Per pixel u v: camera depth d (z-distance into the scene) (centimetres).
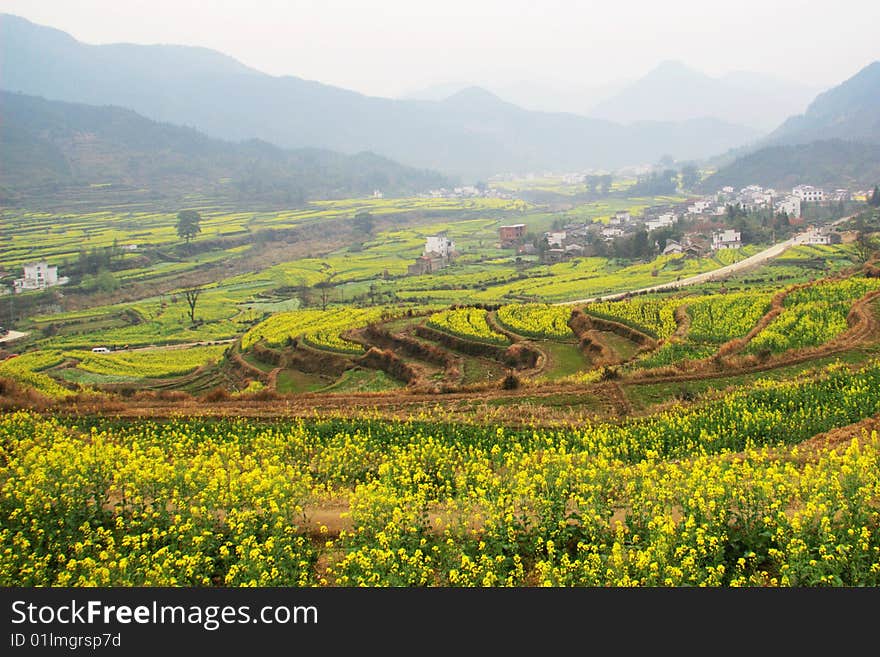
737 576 1542
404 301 11019
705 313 5812
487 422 3188
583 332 5841
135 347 9212
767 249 13612
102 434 3056
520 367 5331
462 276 13162
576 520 1836
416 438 2917
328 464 2500
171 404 3847
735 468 2036
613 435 2862
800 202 19550
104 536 1848
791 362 3894
